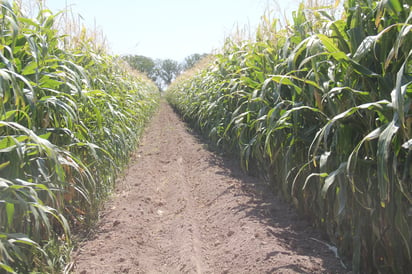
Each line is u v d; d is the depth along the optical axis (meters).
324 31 3.07
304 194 3.70
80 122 3.50
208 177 6.32
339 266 2.99
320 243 3.51
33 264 2.74
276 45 4.28
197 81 10.70
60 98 3.12
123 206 4.82
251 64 4.53
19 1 3.36
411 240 2.47
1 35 2.67
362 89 2.54
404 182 2.33
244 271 3.00
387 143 1.92
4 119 2.27
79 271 3.00
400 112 1.81
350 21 2.66
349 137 2.58
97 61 4.28
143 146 10.41
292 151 3.68
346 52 2.59
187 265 3.17
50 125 3.25
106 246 3.50
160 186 6.19
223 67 6.62
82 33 4.87
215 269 3.19
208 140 10.23
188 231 3.93
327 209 3.37
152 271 3.16
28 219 2.46
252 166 6.28
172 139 11.53
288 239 3.59
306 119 3.36
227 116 6.53
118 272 3.04
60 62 3.23
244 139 5.40
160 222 4.49
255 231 3.68
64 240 3.44
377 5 2.40
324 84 2.71
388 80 2.31
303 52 3.34
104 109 4.43
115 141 4.65
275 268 2.90
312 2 3.70
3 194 2.24
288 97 3.77
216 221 4.37
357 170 2.60
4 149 2.17
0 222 2.30
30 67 2.67
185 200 5.20
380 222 2.57
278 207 4.48
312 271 2.88
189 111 12.48
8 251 2.18
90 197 4.02
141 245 3.72
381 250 2.71
